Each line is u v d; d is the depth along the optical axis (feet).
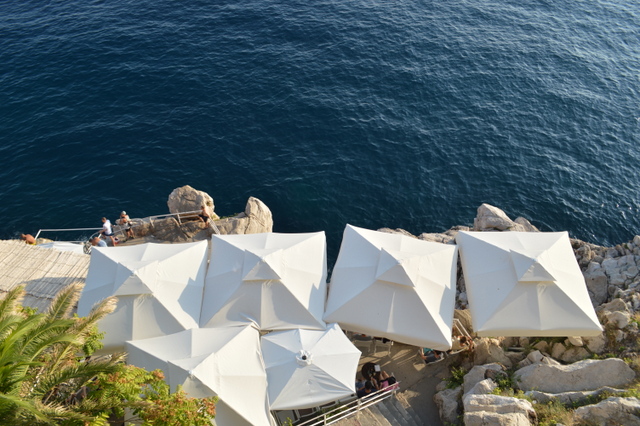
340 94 151.12
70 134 134.00
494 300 71.61
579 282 73.46
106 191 121.70
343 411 63.46
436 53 170.09
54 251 86.48
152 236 100.58
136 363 62.28
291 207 121.29
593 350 71.31
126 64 156.76
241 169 128.98
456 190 127.13
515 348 76.38
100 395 48.34
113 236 96.22
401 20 185.06
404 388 71.82
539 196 127.44
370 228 118.11
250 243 78.33
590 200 127.44
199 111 143.23
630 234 121.60
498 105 151.64
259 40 170.30
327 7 189.37
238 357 62.64
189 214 104.53
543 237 79.82
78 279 81.71
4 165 125.49
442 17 188.96
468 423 58.34
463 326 80.28
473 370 68.64
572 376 64.69
